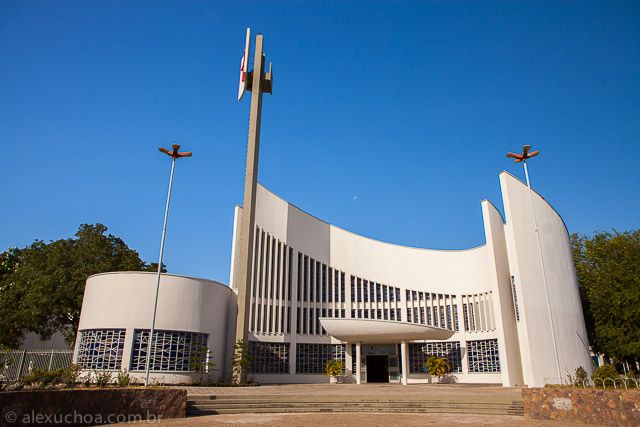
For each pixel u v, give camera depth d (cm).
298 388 2508
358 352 3316
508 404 1758
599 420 1429
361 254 3909
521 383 2819
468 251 3659
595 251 3734
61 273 3428
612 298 2870
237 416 1634
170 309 2538
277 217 3728
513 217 2773
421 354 3584
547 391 1600
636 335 2734
